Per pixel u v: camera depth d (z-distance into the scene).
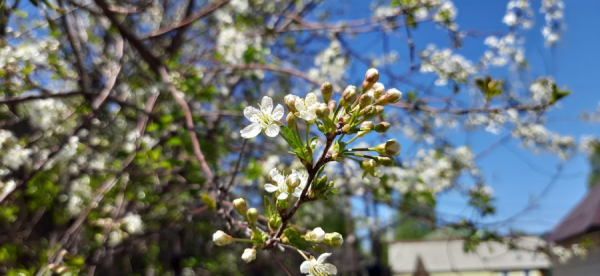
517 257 6.20
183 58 5.81
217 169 4.22
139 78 4.79
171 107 4.76
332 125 1.38
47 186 4.33
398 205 5.08
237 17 5.00
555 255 5.48
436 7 4.09
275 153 5.20
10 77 3.27
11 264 3.70
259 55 4.68
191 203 5.52
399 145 1.43
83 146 4.29
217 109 5.79
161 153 4.41
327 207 8.04
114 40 5.34
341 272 7.18
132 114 5.08
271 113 1.56
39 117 4.41
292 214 1.45
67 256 3.17
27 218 5.54
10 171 3.82
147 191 4.28
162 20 5.39
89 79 4.50
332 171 4.96
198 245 7.48
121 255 4.99
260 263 7.23
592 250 10.59
